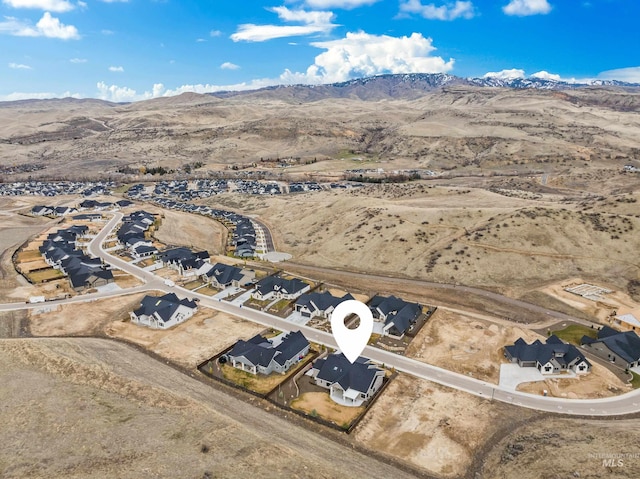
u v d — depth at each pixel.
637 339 63.44
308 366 60.06
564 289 85.44
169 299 76.12
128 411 43.25
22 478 33.12
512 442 44.78
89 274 87.25
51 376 49.00
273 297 84.00
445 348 65.25
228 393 53.09
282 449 39.16
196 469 34.66
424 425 48.03
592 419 49.53
